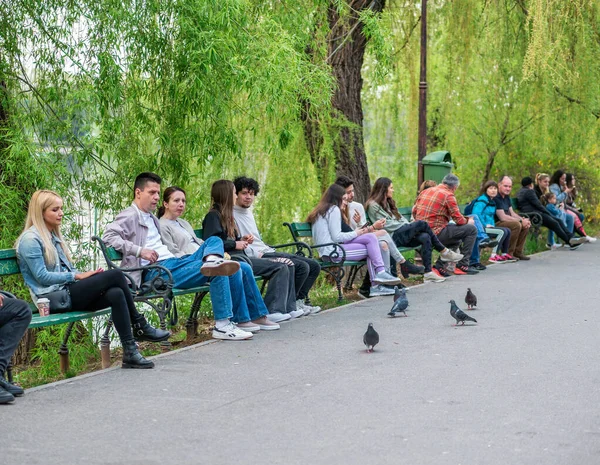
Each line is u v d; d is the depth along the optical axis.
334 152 15.75
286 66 11.15
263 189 15.16
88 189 10.97
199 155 11.40
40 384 8.23
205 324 11.48
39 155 10.29
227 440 5.81
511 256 16.95
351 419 6.29
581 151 21.89
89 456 5.48
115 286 8.10
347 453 5.53
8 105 10.70
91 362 9.95
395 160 21.72
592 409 6.51
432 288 13.14
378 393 7.01
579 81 18.98
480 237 16.23
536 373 7.66
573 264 16.41
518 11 19.55
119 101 10.48
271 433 5.96
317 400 6.82
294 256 11.02
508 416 6.33
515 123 22.09
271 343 9.12
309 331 9.78
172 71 10.99
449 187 14.98
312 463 5.35
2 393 6.79
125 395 7.03
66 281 8.09
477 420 6.23
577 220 20.84
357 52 15.84
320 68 12.88
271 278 10.46
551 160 23.38
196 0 10.38
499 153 22.95
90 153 10.78
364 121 21.70
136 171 11.17
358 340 9.23
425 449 5.60
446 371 7.76
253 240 10.67
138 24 10.77
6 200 10.07
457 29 18.98
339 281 12.19
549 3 15.92
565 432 5.94
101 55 10.29
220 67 10.56
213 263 9.00
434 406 6.61
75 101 10.76
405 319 10.50
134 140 11.27
